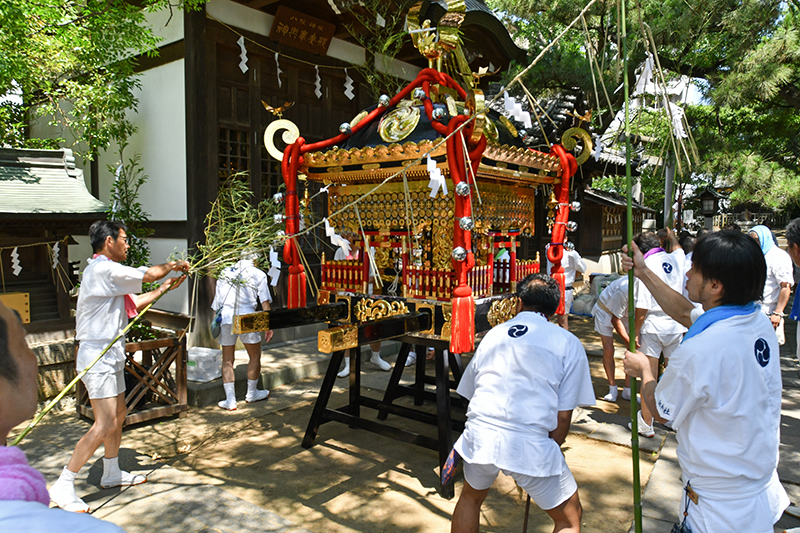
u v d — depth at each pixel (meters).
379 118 3.85
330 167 3.74
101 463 3.76
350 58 7.72
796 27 7.33
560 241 4.13
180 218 6.28
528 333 2.41
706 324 1.80
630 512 3.07
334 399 5.23
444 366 3.48
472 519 2.41
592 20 7.53
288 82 7.01
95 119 6.18
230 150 6.43
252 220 4.07
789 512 3.04
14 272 4.81
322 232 7.36
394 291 4.03
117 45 5.73
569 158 4.09
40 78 5.75
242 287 4.80
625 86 2.02
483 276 3.64
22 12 4.54
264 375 5.49
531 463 2.18
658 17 7.48
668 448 3.92
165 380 4.96
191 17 5.87
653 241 4.50
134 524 2.93
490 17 6.80
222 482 3.48
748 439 1.68
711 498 1.72
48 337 5.05
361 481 3.51
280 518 3.01
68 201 4.98
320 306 3.68
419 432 4.39
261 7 6.55
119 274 3.19
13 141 6.85
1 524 0.69
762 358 1.75
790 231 3.00
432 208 3.44
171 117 6.27
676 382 1.76
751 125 9.83
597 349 7.18
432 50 3.55
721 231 1.89
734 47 7.85
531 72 8.61
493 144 3.18
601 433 4.27
